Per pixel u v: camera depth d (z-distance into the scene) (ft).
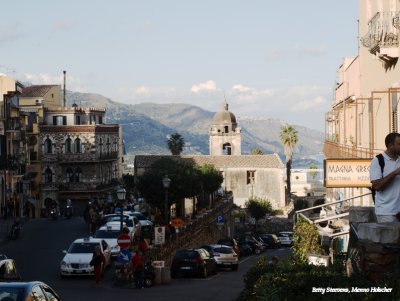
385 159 40.16
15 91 256.93
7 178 253.65
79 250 128.06
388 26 91.61
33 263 140.46
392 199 39.99
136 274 114.93
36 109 355.56
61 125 347.56
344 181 79.97
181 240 177.37
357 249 39.06
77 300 97.09
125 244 118.21
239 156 391.24
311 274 42.45
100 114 379.55
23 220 230.89
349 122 144.25
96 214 197.26
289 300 38.37
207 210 248.32
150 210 257.55
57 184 345.51
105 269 133.18
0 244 167.12
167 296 104.01
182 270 137.90
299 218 88.07
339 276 39.01
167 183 171.32
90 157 345.72
